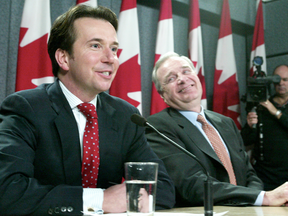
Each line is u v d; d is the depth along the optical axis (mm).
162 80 1970
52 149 1110
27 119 1093
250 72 3533
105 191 986
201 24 3449
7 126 1061
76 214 898
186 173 1565
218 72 3273
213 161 1670
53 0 2438
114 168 1219
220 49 3316
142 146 1326
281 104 3268
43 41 2148
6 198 889
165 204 1119
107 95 1380
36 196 906
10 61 2197
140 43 2943
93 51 1174
